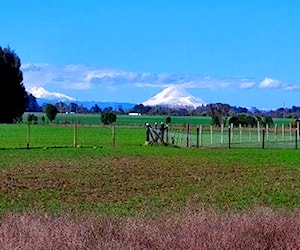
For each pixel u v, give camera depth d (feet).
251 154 186.09
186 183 109.29
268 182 111.75
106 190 97.81
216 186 105.09
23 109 487.20
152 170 132.36
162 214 54.29
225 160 162.40
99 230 39.27
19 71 477.77
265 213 43.93
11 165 139.95
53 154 177.58
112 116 489.26
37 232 37.42
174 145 232.53
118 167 138.21
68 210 67.26
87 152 187.93
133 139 287.07
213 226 39.83
